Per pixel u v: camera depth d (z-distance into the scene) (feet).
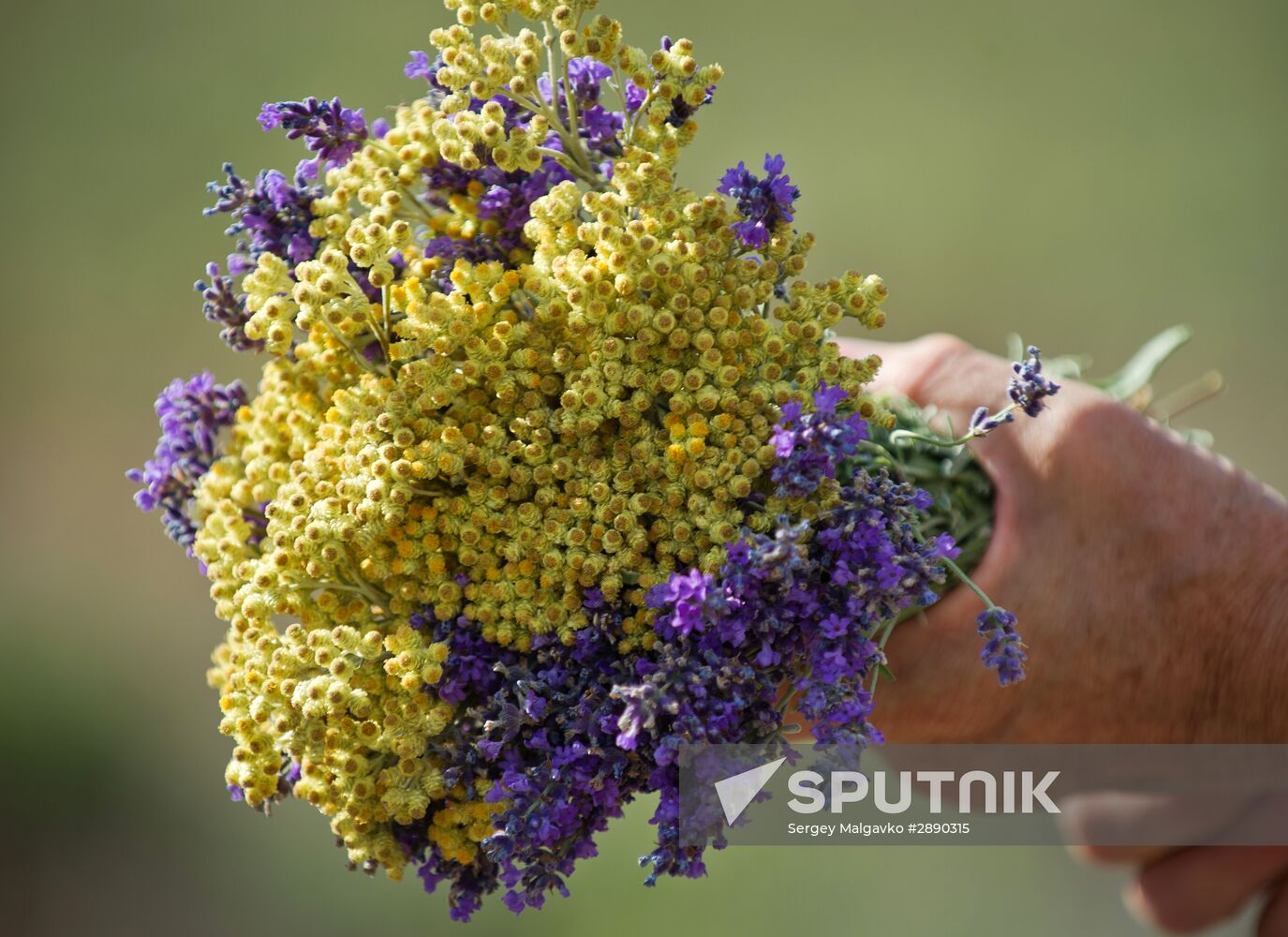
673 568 3.70
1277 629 4.00
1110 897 8.17
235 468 3.83
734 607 3.65
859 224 11.35
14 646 10.33
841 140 11.57
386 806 3.69
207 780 9.67
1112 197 11.19
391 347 3.69
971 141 11.48
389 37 12.09
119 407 11.84
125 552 11.23
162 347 11.94
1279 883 4.42
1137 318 10.89
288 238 3.80
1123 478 4.00
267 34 12.19
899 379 4.12
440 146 3.73
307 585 3.71
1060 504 4.00
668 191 3.72
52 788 9.44
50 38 12.44
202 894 9.07
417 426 3.70
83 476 11.59
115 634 10.62
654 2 11.75
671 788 3.67
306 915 8.89
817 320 3.73
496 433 3.69
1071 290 11.05
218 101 12.25
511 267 3.79
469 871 3.76
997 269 11.18
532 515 3.70
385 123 3.86
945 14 11.62
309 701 3.66
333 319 3.70
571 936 8.32
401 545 3.70
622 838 8.58
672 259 3.70
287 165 12.11
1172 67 11.33
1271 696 4.03
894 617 3.76
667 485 3.70
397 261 3.79
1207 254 10.94
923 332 11.17
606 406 3.69
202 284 3.82
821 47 11.70
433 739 3.71
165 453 3.88
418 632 3.70
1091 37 11.46
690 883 8.45
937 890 8.41
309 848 9.16
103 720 9.92
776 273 3.74
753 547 3.65
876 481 3.72
